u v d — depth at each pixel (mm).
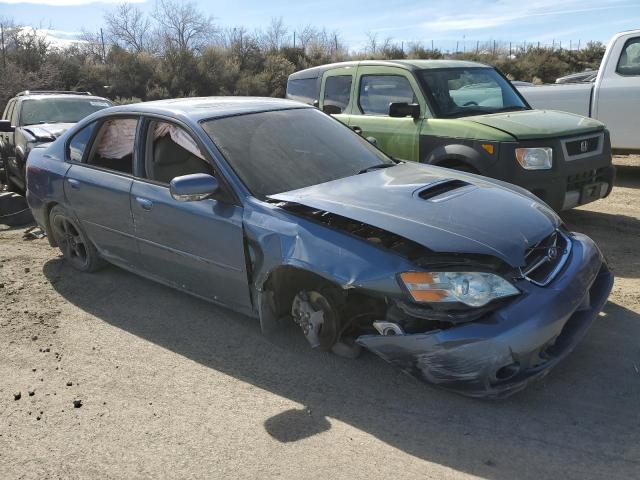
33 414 3363
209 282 4094
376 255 3201
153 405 3396
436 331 2984
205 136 4082
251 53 28656
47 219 5566
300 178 4035
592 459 2760
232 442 3035
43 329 4426
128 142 4656
